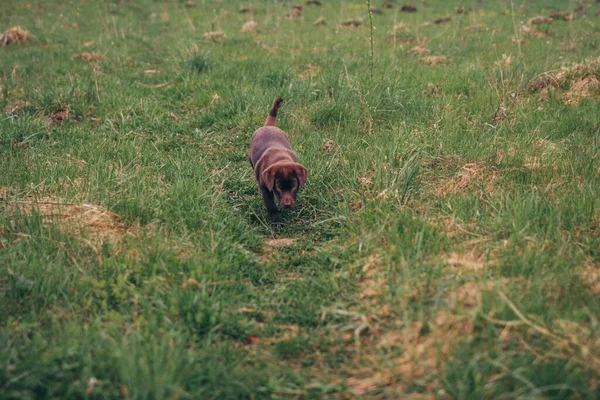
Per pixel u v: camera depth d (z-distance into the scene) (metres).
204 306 3.70
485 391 2.90
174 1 25.06
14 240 4.57
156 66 12.45
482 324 3.38
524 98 8.26
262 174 5.39
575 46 12.77
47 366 3.05
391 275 3.99
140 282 4.11
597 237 4.42
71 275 4.12
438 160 6.12
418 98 8.36
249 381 3.16
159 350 3.19
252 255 4.69
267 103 8.53
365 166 6.05
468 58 11.98
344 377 3.26
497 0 24.05
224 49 13.91
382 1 25.36
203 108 9.13
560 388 2.80
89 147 6.98
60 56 13.06
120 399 2.92
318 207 5.73
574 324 3.22
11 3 23.33
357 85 8.38
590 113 7.40
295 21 20.45
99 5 22.88
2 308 3.68
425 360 3.22
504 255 4.12
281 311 3.92
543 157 5.87
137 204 5.15
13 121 7.59
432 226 4.54
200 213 5.13
